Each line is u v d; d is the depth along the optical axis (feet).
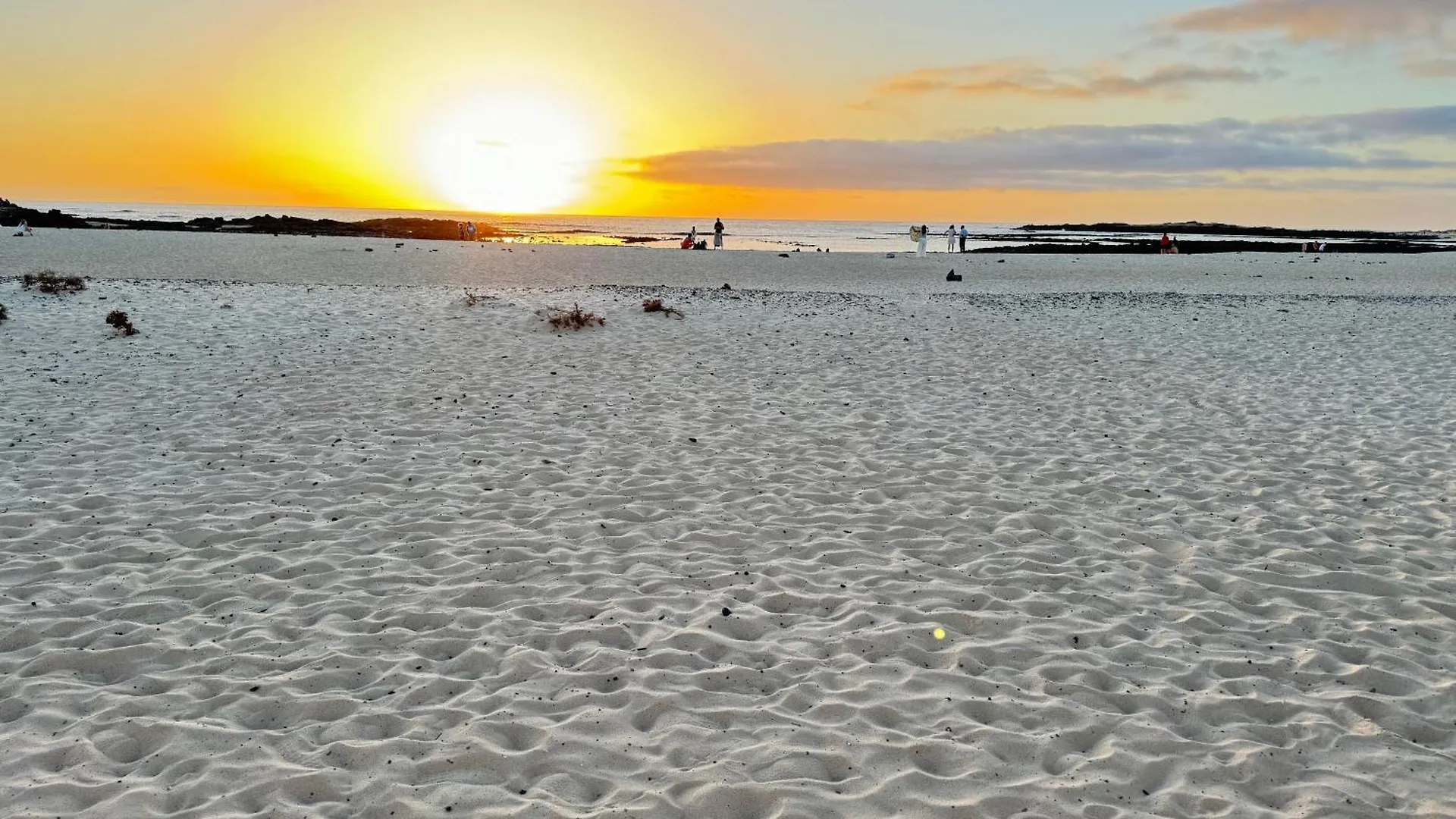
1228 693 14.88
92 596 17.72
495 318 52.39
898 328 55.06
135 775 12.18
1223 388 39.83
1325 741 13.47
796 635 16.85
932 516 23.50
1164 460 29.07
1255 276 104.22
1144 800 12.01
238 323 48.14
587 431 31.07
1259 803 11.98
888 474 27.07
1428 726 13.88
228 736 13.16
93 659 15.26
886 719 13.98
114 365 37.96
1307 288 89.76
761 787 12.07
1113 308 67.67
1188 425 33.55
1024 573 19.95
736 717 13.96
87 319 47.14
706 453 28.76
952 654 16.15
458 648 16.26
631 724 13.75
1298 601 18.71
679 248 134.41
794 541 21.77
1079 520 23.41
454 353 43.39
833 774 12.51
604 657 15.81
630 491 25.02
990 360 45.68
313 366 39.58
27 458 26.05
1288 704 14.52
